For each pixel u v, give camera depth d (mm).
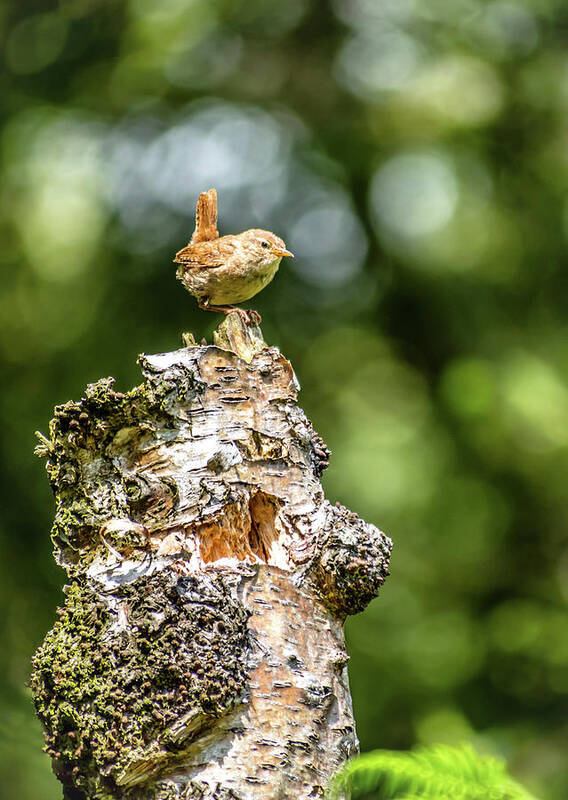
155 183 11852
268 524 4066
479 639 11594
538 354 12148
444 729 10664
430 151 12469
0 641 9172
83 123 12070
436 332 12602
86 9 12234
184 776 3572
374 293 12664
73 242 11812
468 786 2594
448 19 12414
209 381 4008
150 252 11789
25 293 11758
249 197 12195
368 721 11047
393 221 12602
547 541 11914
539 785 9938
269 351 4176
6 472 11047
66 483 3924
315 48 12969
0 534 10539
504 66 12320
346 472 11680
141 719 3557
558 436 11617
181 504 3877
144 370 3939
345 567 3934
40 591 10156
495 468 11891
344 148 12547
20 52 12250
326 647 3924
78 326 11727
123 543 3811
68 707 3668
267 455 4043
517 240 12227
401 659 11367
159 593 3701
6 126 12008
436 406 12242
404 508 11539
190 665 3588
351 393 12320
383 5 12578
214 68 12711
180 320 11812
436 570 11781
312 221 12477
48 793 6727
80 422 3881
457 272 12289
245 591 3842
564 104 12211
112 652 3646
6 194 11820
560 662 11383
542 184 12258
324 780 3715
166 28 12078
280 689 3742
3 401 11430
